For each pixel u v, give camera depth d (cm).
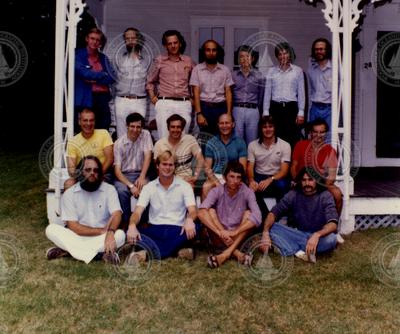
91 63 657
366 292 445
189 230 521
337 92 607
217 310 407
